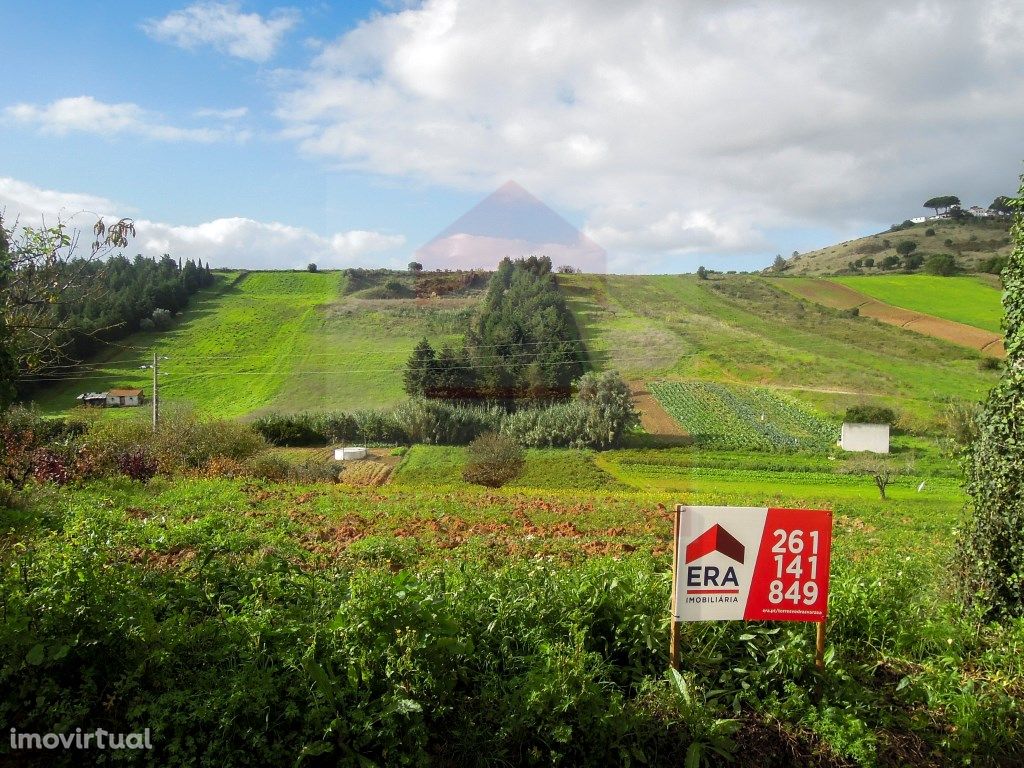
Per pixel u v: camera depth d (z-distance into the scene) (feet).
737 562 15.02
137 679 13.79
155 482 49.83
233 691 13.14
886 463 111.75
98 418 84.33
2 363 16.75
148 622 14.23
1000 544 20.51
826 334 186.80
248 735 12.90
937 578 24.50
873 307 221.66
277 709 13.29
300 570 22.20
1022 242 21.17
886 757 14.57
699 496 64.95
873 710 15.56
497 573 19.72
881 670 17.38
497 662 15.19
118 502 40.37
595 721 13.84
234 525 32.96
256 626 14.98
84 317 123.44
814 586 15.20
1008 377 20.88
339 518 37.99
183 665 14.25
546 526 37.45
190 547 25.34
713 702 14.85
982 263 281.13
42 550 20.26
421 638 14.28
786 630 17.04
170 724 12.95
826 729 14.58
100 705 13.62
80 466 49.21
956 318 213.46
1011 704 15.64
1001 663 17.89
